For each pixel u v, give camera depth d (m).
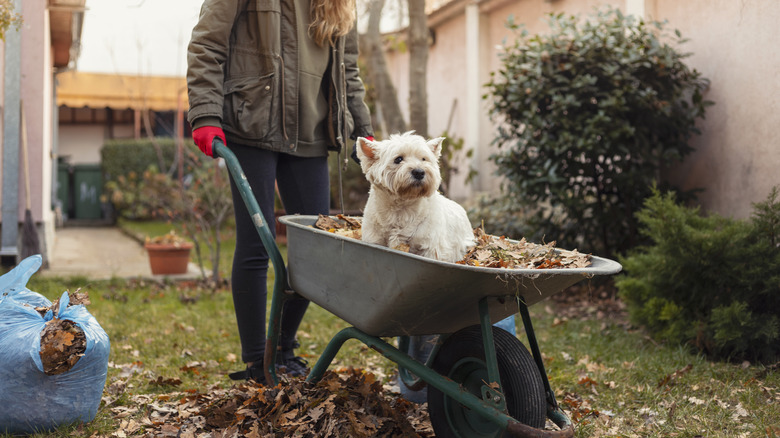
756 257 4.13
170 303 5.86
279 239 8.44
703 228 4.50
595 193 6.25
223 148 2.93
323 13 3.29
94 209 16.47
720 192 5.73
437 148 2.83
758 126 5.26
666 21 5.92
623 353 4.25
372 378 3.08
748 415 3.06
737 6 5.48
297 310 3.41
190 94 3.02
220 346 4.41
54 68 12.29
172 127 18.47
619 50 5.75
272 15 3.15
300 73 3.28
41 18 8.02
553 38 6.04
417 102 7.76
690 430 2.88
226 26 3.07
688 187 6.17
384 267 2.24
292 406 2.76
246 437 2.58
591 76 5.90
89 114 18.02
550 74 5.80
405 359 2.48
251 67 3.19
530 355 2.41
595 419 3.03
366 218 2.73
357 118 3.68
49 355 2.68
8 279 3.04
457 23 10.92
